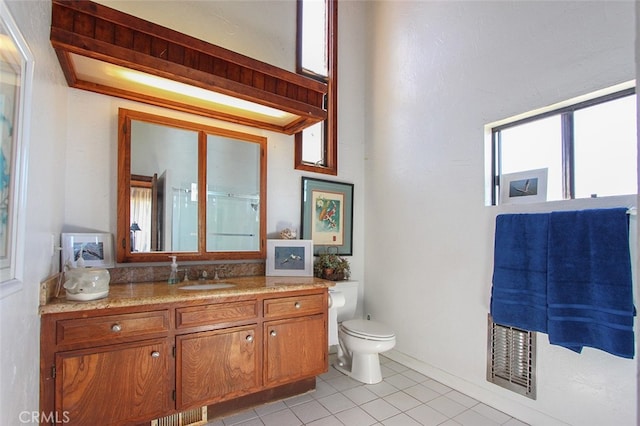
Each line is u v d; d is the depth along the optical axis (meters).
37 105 1.23
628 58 1.56
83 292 1.47
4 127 0.88
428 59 2.63
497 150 2.19
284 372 2.04
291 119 2.48
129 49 1.61
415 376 2.51
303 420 1.89
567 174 1.83
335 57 3.12
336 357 2.88
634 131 1.60
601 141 1.71
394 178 2.93
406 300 2.75
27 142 1.06
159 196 2.16
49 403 1.39
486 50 2.20
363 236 3.26
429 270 2.55
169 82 1.88
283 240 2.57
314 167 2.93
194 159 2.31
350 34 3.25
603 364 1.60
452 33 2.44
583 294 1.61
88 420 1.46
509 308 1.89
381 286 3.02
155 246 2.13
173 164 2.22
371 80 3.26
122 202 2.02
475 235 2.22
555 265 1.71
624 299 1.47
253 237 2.53
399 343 2.79
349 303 2.85
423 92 2.67
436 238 2.51
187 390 1.71
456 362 2.30
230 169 2.46
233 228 2.45
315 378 2.29
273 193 2.69
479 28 2.25
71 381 1.43
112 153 2.02
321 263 2.85
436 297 2.48
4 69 0.87
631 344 1.44
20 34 0.98
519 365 1.93
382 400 2.13
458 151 2.36
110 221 2.00
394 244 2.90
